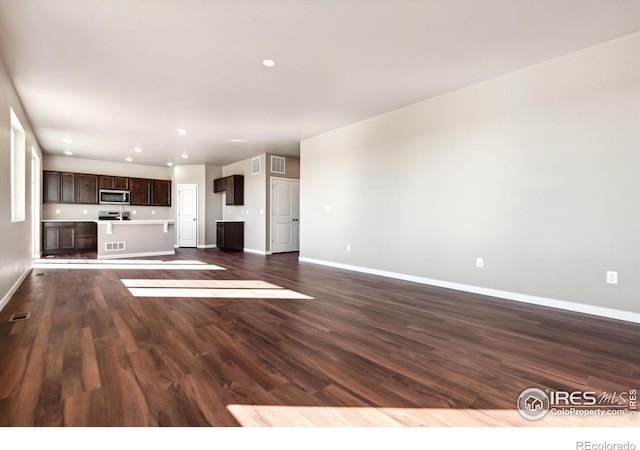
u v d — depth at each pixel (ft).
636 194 9.32
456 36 9.39
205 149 24.17
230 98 14.06
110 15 8.33
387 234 16.17
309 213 20.95
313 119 17.06
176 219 31.17
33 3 7.82
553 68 10.73
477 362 6.93
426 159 14.44
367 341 8.04
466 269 13.14
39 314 9.89
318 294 12.70
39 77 11.89
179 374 6.29
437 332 8.66
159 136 20.40
